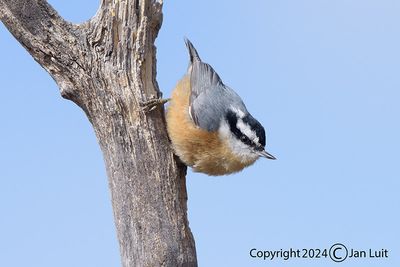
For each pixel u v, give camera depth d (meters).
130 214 9.40
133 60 9.59
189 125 10.16
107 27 9.40
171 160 10.00
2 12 9.08
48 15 9.27
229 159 10.76
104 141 9.54
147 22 9.62
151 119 9.75
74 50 9.30
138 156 9.52
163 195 9.62
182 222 9.72
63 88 9.34
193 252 9.80
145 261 9.34
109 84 9.39
